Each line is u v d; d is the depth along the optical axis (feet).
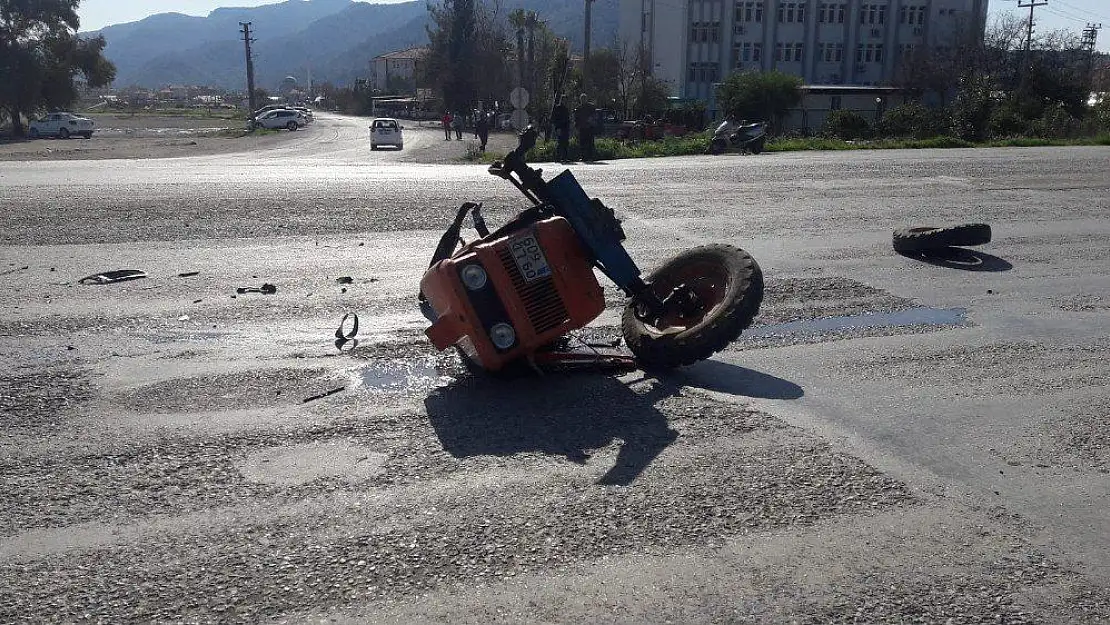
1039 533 12.95
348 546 12.21
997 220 42.63
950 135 126.62
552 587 11.30
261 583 11.32
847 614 10.85
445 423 16.75
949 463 15.35
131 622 10.52
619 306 25.85
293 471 14.55
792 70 276.62
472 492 13.87
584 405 17.84
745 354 21.68
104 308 24.70
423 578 11.45
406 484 14.14
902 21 279.08
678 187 53.62
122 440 15.70
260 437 15.93
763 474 14.73
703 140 105.09
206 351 21.04
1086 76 199.31
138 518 12.96
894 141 110.32
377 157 125.18
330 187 50.29
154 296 26.13
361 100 493.36
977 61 208.33
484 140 124.77
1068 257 34.40
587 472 14.67
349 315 24.47
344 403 17.72
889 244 36.45
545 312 18.58
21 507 13.24
